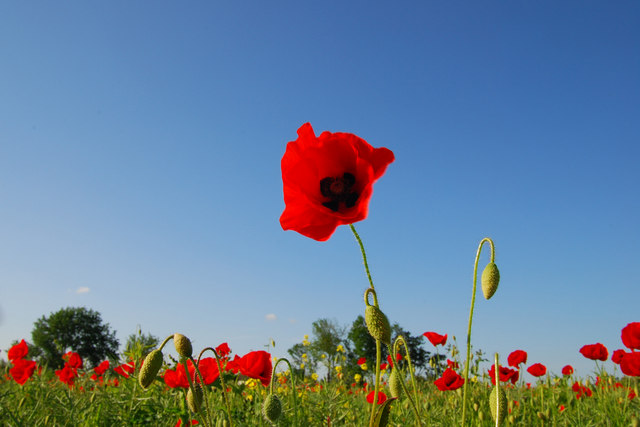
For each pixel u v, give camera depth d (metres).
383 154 0.29
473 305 0.31
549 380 0.83
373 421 0.29
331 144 0.29
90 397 0.68
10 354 0.97
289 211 0.28
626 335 0.70
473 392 0.67
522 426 0.61
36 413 0.65
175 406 0.63
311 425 0.58
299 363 1.14
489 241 0.31
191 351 0.34
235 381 0.63
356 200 0.29
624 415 0.66
